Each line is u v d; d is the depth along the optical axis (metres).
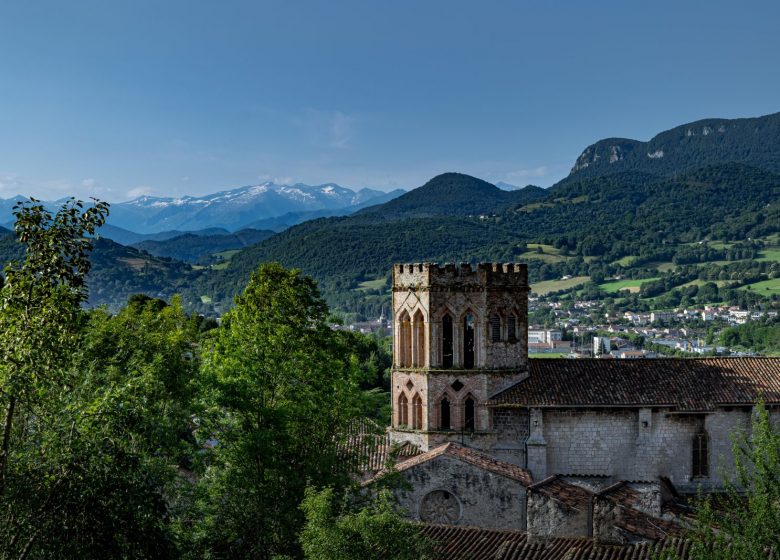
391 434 68.12
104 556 33.84
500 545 49.28
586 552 46.66
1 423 35.50
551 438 64.81
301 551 50.47
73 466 33.97
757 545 34.66
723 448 63.66
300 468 52.59
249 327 54.72
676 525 51.78
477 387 65.81
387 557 41.28
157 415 45.69
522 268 66.62
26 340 34.41
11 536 33.50
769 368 66.31
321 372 54.78
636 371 66.69
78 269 35.81
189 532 47.47
